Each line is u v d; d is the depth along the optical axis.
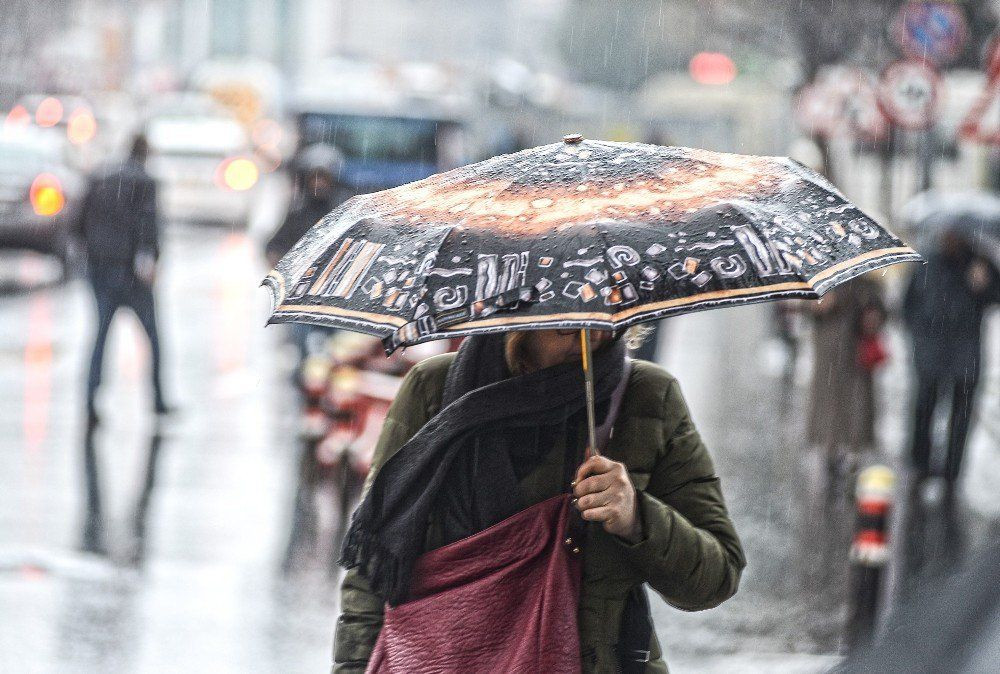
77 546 23.42
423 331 7.89
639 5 166.25
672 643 19.92
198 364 41.94
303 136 68.25
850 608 18.23
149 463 29.55
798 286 8.05
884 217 54.06
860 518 18.34
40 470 28.50
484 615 8.68
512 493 8.84
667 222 8.20
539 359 9.11
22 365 40.53
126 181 33.12
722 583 8.96
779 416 38.22
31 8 136.00
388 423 9.37
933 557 24.09
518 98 117.31
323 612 20.64
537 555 8.73
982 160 61.94
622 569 8.84
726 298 7.97
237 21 179.00
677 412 9.18
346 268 8.47
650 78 164.62
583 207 8.28
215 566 22.67
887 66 45.66
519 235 8.10
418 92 84.00
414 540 8.88
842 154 60.81
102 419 33.53
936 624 6.09
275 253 35.81
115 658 18.53
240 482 28.20
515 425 8.85
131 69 157.88
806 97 53.91
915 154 61.75
